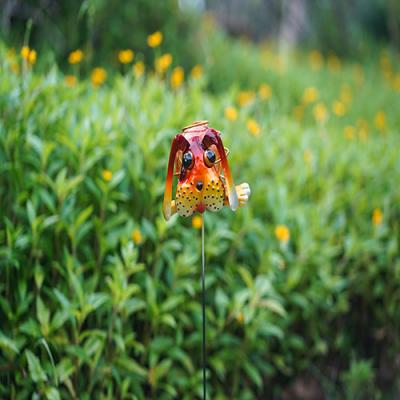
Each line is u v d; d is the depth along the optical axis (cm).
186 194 167
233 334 273
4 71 270
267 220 304
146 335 247
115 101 294
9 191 242
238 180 300
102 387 231
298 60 986
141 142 263
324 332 307
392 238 324
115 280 225
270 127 346
